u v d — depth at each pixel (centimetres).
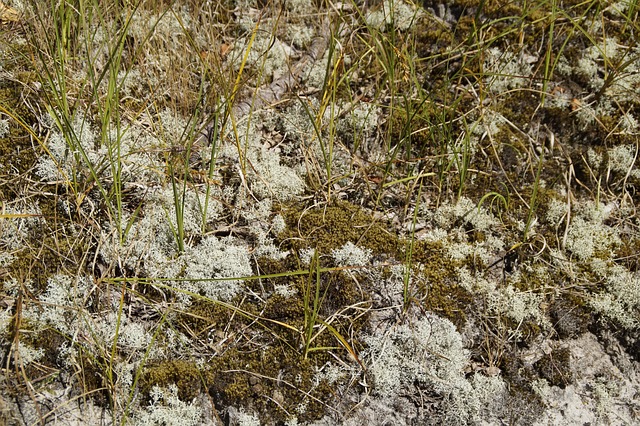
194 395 246
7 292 253
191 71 325
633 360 271
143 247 270
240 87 302
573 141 322
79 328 249
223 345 255
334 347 255
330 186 300
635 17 352
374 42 329
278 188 294
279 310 261
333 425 246
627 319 272
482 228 292
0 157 279
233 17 356
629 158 313
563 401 260
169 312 258
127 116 302
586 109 324
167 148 295
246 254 272
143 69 314
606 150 317
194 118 281
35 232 267
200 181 292
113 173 256
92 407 240
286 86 329
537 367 264
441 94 328
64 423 236
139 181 285
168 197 281
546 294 279
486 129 314
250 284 266
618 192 311
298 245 278
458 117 319
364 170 303
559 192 308
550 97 329
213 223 284
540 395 259
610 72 323
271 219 287
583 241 291
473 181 306
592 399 261
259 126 315
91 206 275
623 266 288
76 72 308
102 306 257
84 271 262
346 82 323
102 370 244
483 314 271
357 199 299
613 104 329
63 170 280
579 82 337
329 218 286
